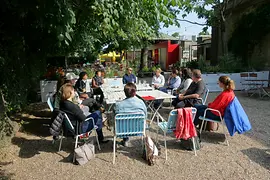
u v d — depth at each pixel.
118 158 3.78
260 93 9.21
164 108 7.02
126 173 3.32
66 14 3.12
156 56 29.92
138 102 3.73
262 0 12.12
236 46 13.52
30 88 7.20
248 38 12.78
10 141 4.38
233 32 14.10
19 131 5.05
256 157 3.77
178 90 6.79
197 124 4.50
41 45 6.05
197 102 5.30
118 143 4.38
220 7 13.92
